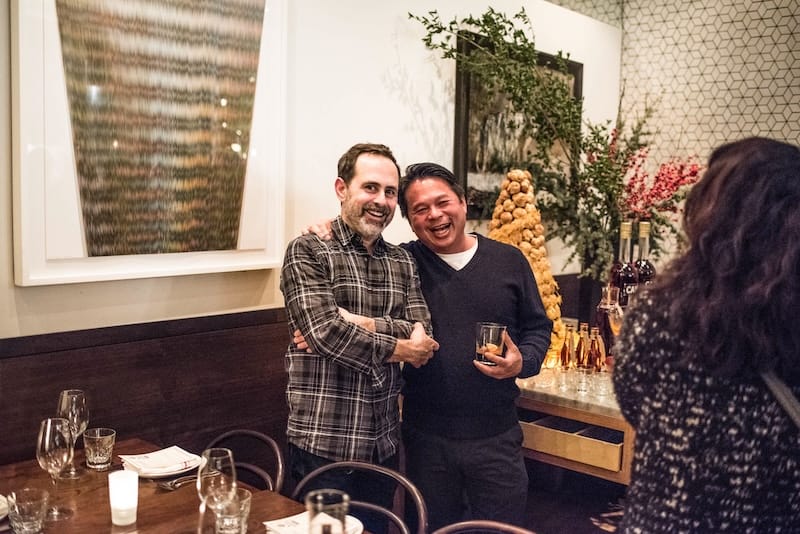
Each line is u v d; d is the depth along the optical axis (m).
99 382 2.39
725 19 4.31
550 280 3.34
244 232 2.73
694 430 1.24
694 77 4.45
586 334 3.28
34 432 2.25
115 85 2.34
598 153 3.80
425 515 1.97
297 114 2.91
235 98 2.65
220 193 2.64
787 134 4.14
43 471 2.10
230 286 2.75
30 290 2.26
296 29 2.88
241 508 1.70
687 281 1.27
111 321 2.44
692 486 1.24
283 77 2.79
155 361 2.52
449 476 2.53
